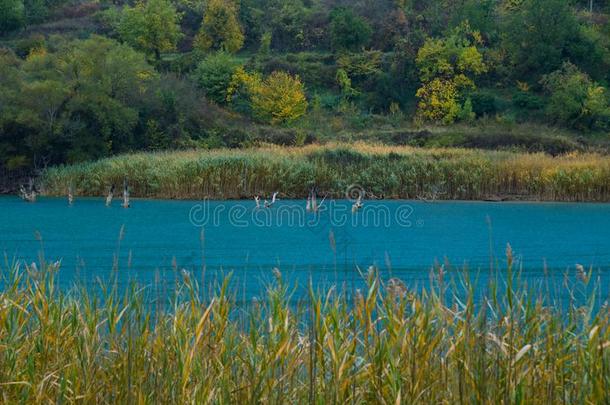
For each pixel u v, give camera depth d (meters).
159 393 8.99
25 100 64.06
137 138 71.56
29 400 9.14
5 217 40.22
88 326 9.95
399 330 9.21
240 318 10.51
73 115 66.44
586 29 99.06
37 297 10.37
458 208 45.06
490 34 103.06
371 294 9.41
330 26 104.81
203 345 9.52
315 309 9.41
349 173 53.41
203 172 51.06
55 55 72.19
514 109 88.25
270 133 77.62
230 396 8.93
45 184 56.19
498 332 9.39
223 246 29.30
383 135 78.88
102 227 35.75
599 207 45.44
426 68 91.31
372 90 92.44
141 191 52.59
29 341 9.88
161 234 33.28
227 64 90.12
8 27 104.56
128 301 10.54
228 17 101.31
